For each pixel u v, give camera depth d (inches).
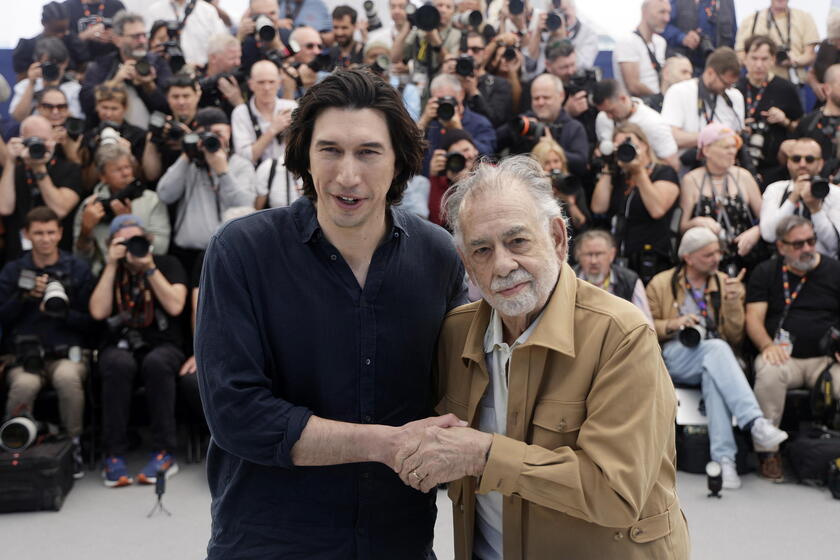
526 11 244.5
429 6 209.5
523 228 62.4
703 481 172.1
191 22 237.3
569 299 66.5
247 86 209.2
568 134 207.8
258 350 66.2
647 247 192.7
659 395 63.4
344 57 225.9
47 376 171.2
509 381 66.4
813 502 160.9
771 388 177.8
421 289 70.7
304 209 68.8
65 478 160.6
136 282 172.1
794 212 193.5
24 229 189.8
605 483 60.9
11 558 135.3
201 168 184.1
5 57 233.8
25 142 185.8
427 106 195.2
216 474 71.7
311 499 67.3
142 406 185.5
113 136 189.3
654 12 240.2
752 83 222.4
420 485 62.8
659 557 66.8
